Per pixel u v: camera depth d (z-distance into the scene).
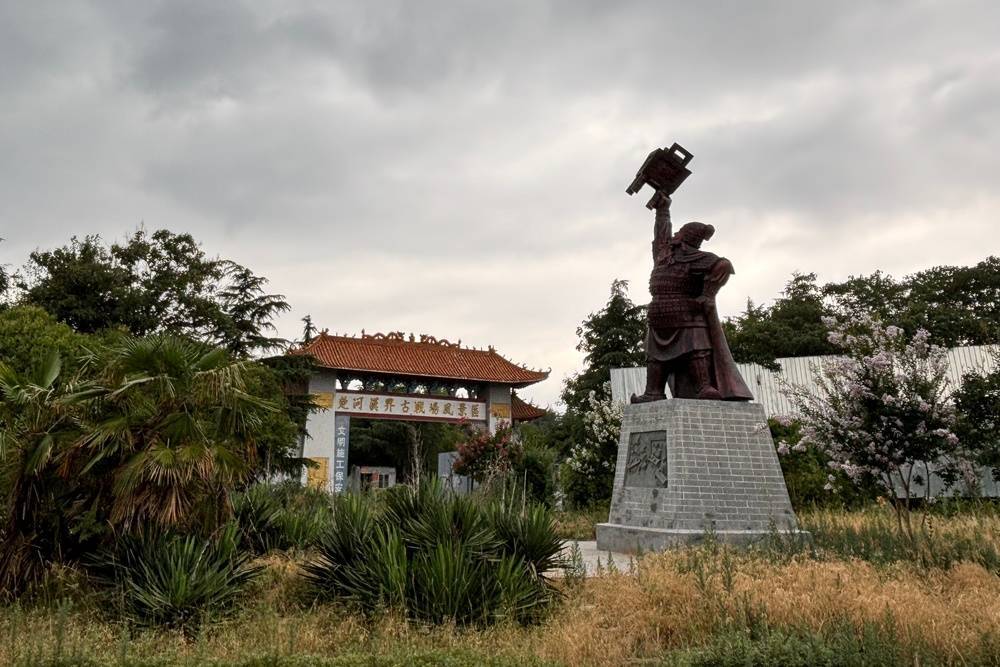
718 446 14.37
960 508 17.30
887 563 9.88
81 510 9.52
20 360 17.64
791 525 13.90
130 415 9.37
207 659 6.37
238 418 10.15
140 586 8.51
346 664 6.21
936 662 6.08
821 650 6.20
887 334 12.54
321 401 38.06
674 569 9.44
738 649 6.39
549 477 24.73
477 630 7.98
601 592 8.97
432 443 50.34
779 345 39.12
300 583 9.43
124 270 28.64
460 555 8.56
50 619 7.63
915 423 11.66
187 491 9.12
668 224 16.17
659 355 15.54
